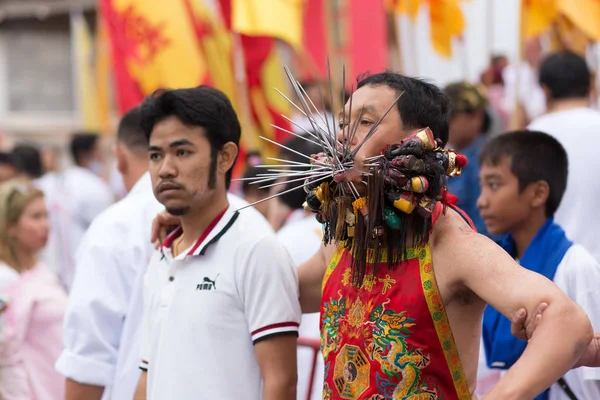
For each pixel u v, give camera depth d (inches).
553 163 283.6
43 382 364.2
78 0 1126.4
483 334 278.5
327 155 199.2
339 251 210.7
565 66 394.3
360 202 192.5
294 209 345.1
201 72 508.4
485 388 293.4
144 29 507.2
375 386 192.9
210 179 239.8
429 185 190.2
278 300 232.1
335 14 676.1
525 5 500.4
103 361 286.8
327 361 205.9
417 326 189.8
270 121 577.6
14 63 1167.6
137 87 509.7
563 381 263.9
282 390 229.5
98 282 289.6
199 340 233.6
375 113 198.2
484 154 289.6
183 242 246.7
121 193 741.9
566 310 171.5
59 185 663.1
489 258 183.9
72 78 1175.6
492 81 684.7
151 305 248.2
